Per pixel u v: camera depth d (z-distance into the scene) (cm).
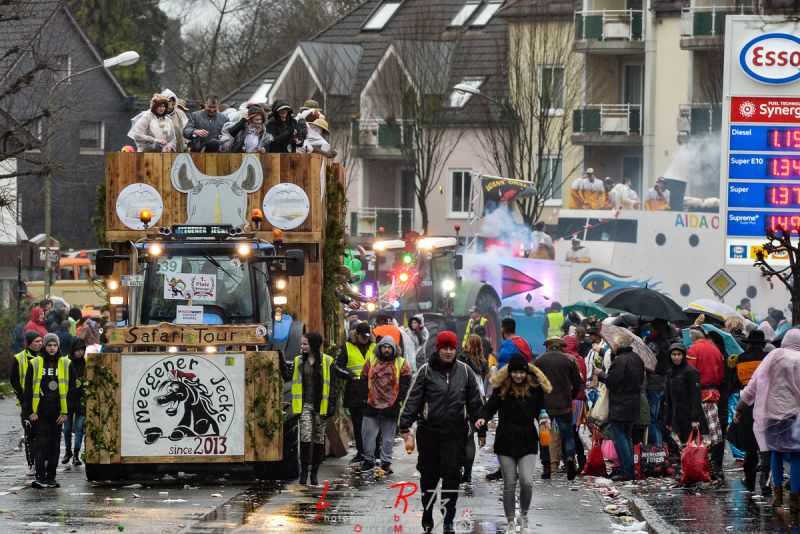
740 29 4962
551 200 9869
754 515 2739
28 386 3164
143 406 3222
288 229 3678
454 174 10156
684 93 9488
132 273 3378
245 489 3161
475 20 10300
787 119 4969
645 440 3497
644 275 7156
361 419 3709
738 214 5012
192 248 3375
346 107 10312
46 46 5575
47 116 5328
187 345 3234
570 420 3431
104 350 3291
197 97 12644
